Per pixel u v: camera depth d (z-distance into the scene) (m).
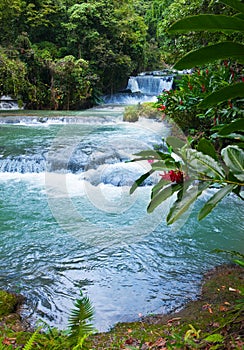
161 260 3.33
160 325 2.23
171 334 2.02
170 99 5.25
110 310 2.54
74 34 16.58
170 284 2.91
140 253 3.45
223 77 4.84
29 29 16.45
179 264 3.25
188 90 5.37
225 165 1.17
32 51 14.76
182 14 5.88
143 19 18.89
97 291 2.82
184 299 2.65
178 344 1.48
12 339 1.84
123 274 3.09
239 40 3.67
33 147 7.39
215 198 1.14
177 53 6.27
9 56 14.37
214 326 1.95
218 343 1.51
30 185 5.73
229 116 4.09
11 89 14.05
